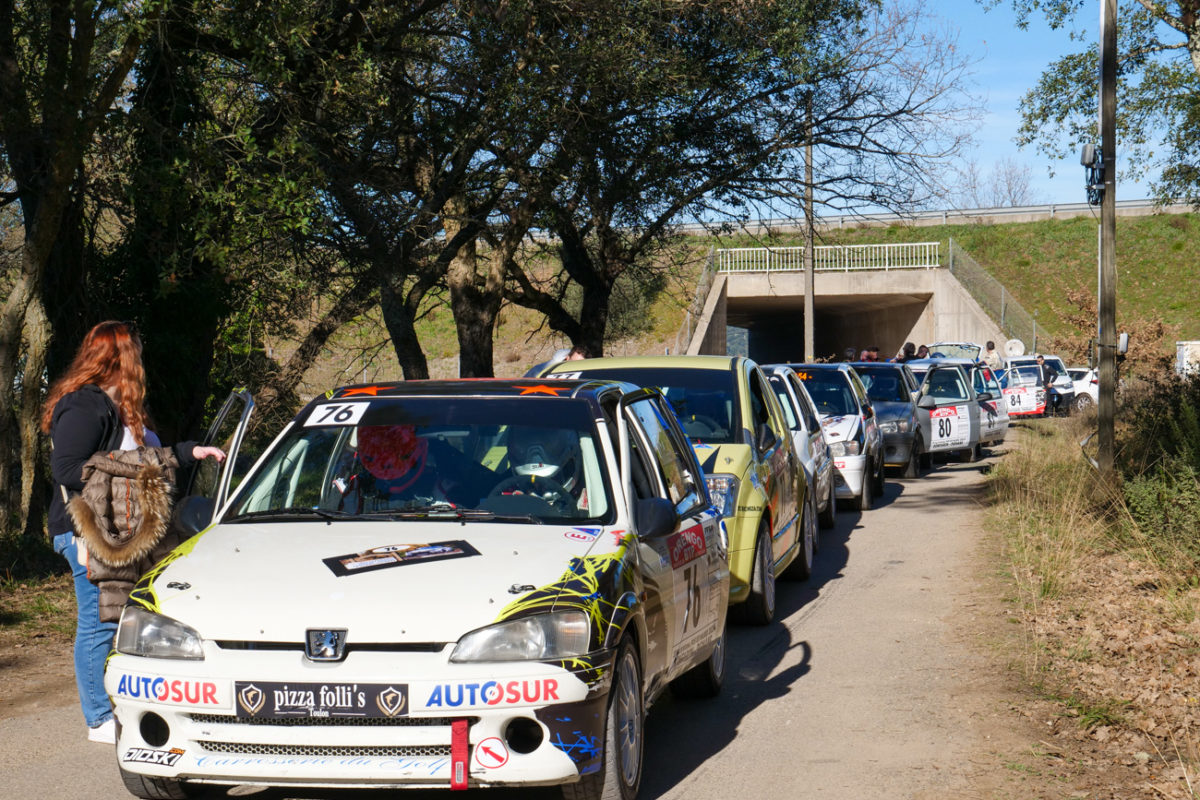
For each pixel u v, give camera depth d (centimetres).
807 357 3319
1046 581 1017
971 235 6041
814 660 804
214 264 1344
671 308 4656
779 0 1916
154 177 1284
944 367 2420
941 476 2158
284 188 1288
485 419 583
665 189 1978
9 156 1311
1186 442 1313
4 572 1113
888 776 557
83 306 1412
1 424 1278
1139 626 862
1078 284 5544
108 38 1345
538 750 448
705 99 1941
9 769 570
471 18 1587
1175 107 2353
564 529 525
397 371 2930
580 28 1669
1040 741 609
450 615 454
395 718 443
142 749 462
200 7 1248
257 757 449
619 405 619
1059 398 3962
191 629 460
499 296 2092
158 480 543
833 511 1467
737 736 629
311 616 454
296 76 1379
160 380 1452
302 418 601
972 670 765
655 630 545
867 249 4928
